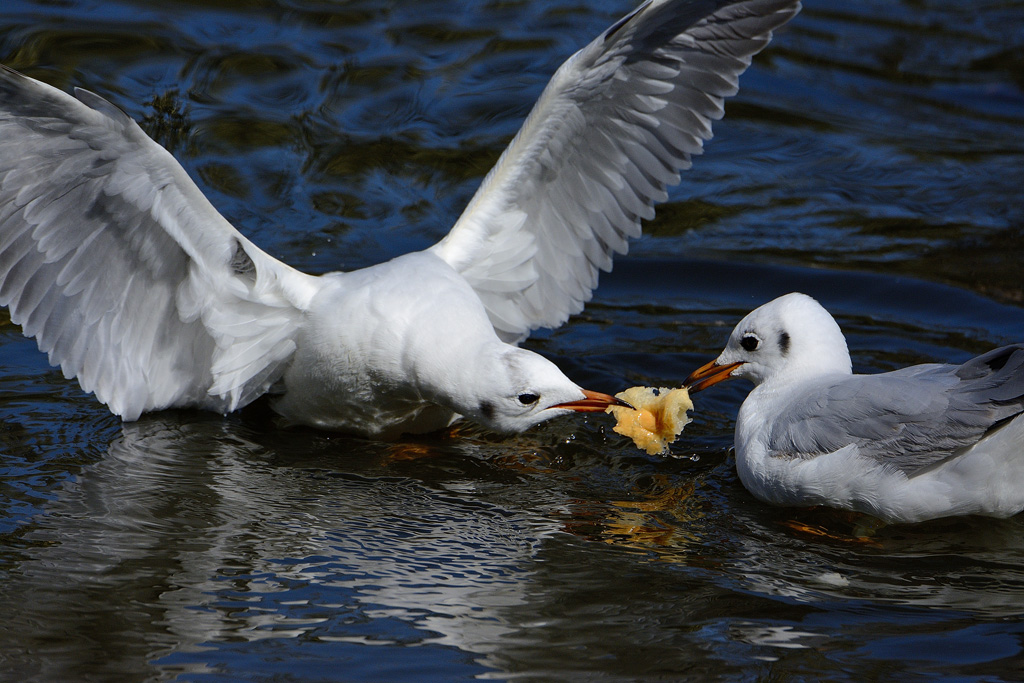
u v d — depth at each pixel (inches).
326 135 701.3
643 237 638.5
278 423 477.1
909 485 393.4
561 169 488.7
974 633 333.7
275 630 328.8
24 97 392.2
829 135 741.3
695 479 438.9
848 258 617.0
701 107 487.8
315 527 389.1
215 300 443.5
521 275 499.8
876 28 874.8
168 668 310.2
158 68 727.7
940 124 761.0
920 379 402.6
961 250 624.1
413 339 432.5
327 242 614.5
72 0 783.1
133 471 424.2
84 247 430.9
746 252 622.8
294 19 803.4
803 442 412.5
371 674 309.6
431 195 663.1
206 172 661.9
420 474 434.6
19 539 371.9
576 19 832.9
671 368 524.4
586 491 425.7
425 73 763.4
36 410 469.4
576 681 309.3
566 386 421.1
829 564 374.3
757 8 466.3
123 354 455.8
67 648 317.7
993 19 890.1
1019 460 383.9
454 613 340.2
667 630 333.7
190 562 362.6
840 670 315.3
